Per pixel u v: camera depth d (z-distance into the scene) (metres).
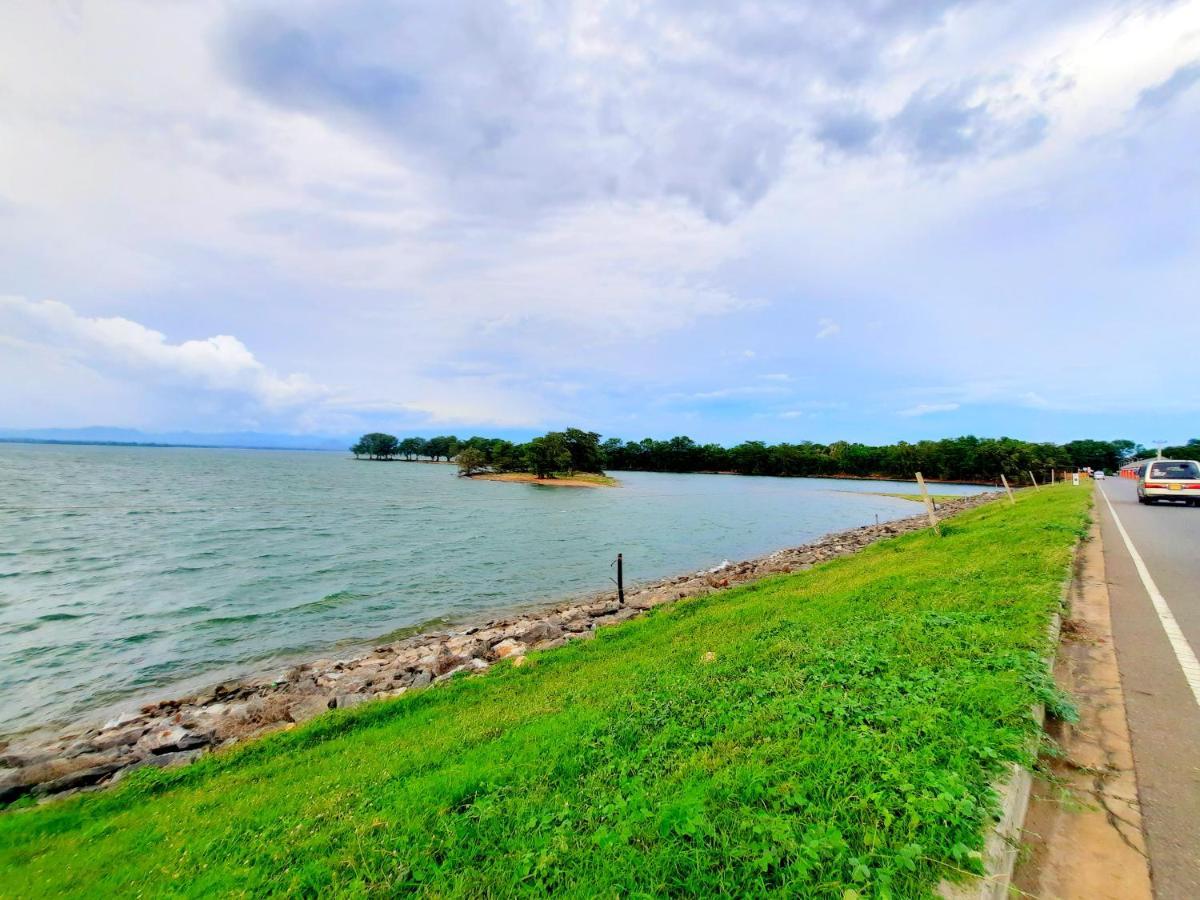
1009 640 5.72
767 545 34.31
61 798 7.10
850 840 2.97
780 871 2.82
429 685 10.23
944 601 7.93
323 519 44.03
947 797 3.05
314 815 4.51
